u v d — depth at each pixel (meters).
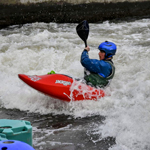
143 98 14.71
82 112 14.62
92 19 51.03
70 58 24.19
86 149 10.74
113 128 12.11
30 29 42.34
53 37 33.44
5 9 47.84
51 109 15.30
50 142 11.45
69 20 50.38
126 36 33.56
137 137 10.95
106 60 15.85
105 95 15.58
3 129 7.73
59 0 49.00
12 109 15.66
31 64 23.81
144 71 19.16
